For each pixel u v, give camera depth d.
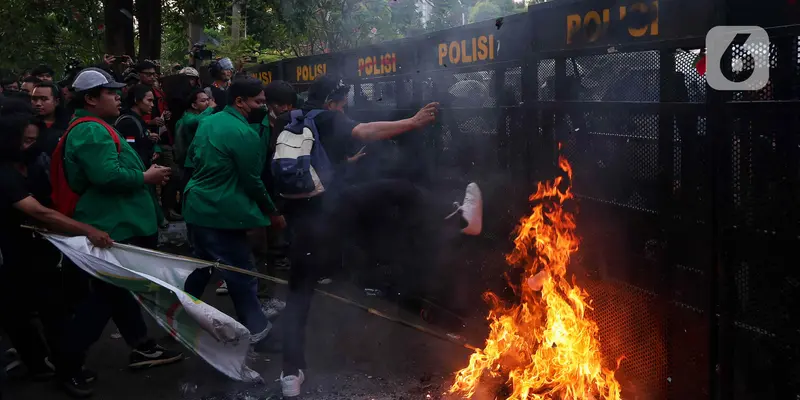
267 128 5.00
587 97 3.79
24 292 4.42
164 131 8.63
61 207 4.46
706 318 3.13
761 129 2.81
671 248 3.31
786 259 2.75
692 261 3.20
